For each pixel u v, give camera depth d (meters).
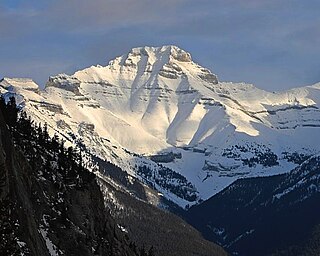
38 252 142.62
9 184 139.12
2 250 103.00
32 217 148.62
